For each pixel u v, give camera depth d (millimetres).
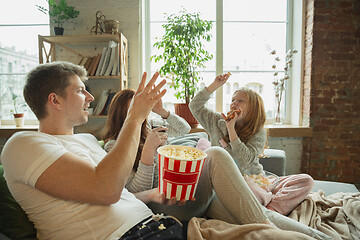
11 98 2738
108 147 1146
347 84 2445
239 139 1434
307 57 2510
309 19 2461
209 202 1017
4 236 742
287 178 1457
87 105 859
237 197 882
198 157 793
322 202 1310
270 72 2760
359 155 2494
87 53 2438
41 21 2668
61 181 604
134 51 2471
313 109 2465
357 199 1227
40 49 2178
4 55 2711
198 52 2434
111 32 2189
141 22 2529
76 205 682
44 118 788
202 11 2678
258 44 2738
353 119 2471
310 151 2504
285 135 2457
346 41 2414
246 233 757
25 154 639
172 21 2307
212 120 1729
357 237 1043
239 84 2760
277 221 992
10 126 2629
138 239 682
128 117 721
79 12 2312
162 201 830
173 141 1774
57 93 753
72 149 781
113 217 703
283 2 2717
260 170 1513
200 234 784
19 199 708
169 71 2301
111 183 616
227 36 2727
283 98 2779
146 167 942
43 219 686
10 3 2662
